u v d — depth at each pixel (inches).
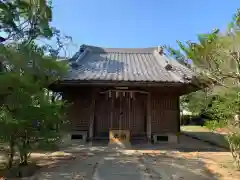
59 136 214.5
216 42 196.9
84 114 403.2
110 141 340.2
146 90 397.4
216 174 190.9
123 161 239.6
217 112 220.8
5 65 196.1
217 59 204.2
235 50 192.9
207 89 276.4
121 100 427.5
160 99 402.9
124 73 392.5
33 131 193.6
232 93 203.9
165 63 443.8
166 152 295.9
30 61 203.8
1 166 214.4
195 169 207.0
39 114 188.1
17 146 191.6
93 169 204.7
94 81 342.0
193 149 321.7
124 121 420.5
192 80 306.8
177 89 402.6
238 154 211.0
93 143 374.9
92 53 563.2
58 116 208.7
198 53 204.4
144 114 423.2
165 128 395.5
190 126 798.5
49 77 225.8
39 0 235.9
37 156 266.2
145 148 329.4
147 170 202.2
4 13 215.6
